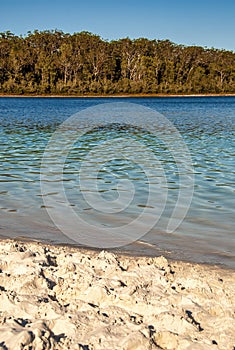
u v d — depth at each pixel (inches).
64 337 173.9
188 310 196.9
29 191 458.3
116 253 295.0
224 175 541.0
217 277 249.3
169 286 220.5
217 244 314.0
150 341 170.4
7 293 204.7
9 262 245.9
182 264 273.6
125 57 3543.3
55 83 3474.4
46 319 186.2
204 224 358.3
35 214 382.3
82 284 215.2
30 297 203.6
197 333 179.9
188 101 2891.2
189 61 3732.8
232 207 404.8
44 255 259.3
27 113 1738.4
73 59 3449.8
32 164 610.5
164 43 3705.7
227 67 3747.5
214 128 1163.3
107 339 171.6
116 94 3452.3
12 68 3454.7
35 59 3506.4
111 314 190.9
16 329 172.7
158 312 194.7
